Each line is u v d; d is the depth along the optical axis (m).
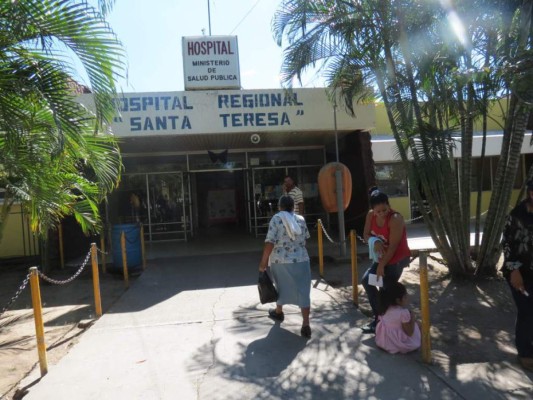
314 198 14.77
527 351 4.03
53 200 5.70
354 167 12.24
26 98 4.15
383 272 4.71
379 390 3.72
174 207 14.54
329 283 7.66
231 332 5.28
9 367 4.73
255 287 7.54
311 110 10.76
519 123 6.72
